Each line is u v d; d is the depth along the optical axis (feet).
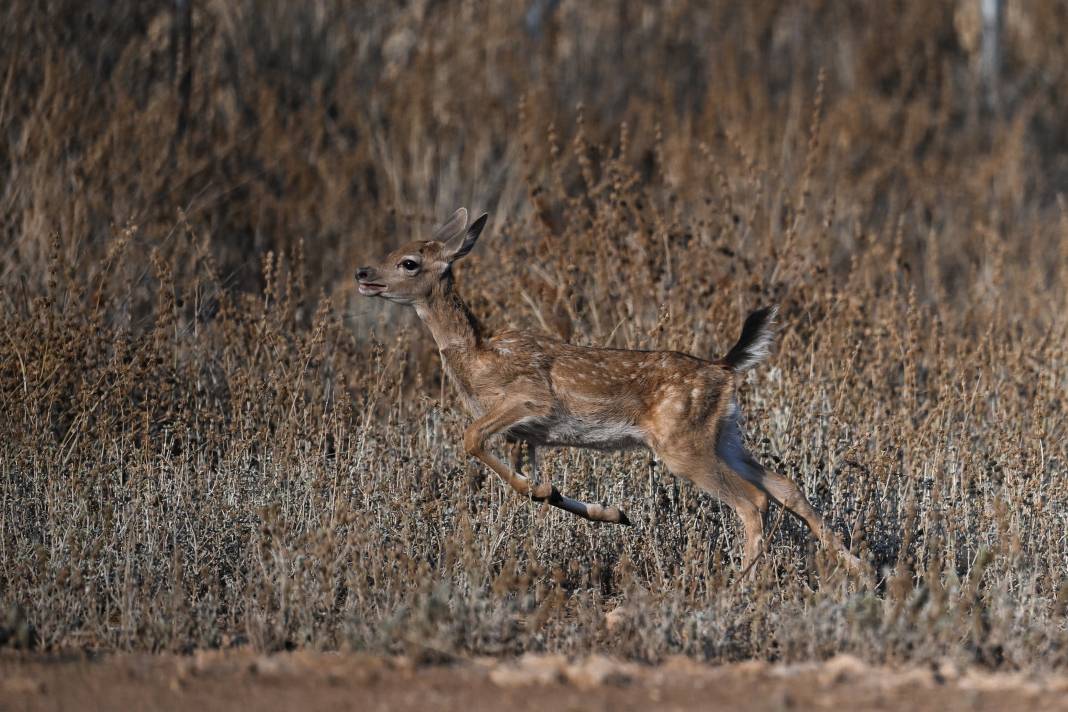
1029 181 135.95
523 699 42.80
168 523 58.44
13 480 60.29
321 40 118.21
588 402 59.47
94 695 42.70
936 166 128.98
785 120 124.26
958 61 155.84
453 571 54.70
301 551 53.83
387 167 108.88
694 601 52.70
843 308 78.79
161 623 49.08
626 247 81.25
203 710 41.29
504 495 61.57
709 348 75.92
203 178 100.22
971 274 98.07
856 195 114.21
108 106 96.89
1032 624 50.24
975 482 63.16
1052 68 157.38
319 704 41.98
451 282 62.34
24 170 86.99
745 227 89.04
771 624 51.52
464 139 116.26
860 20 150.41
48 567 53.06
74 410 64.28
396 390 71.61
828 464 64.39
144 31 105.40
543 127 120.16
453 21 125.59
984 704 42.83
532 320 79.10
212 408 70.28
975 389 68.64
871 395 70.69
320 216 102.89
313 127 108.78
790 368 71.41
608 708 41.91
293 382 69.00
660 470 64.18
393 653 47.73
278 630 49.29
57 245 74.02
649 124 121.70
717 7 146.92
